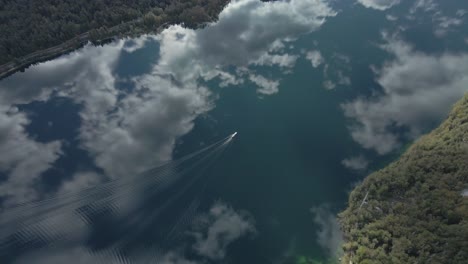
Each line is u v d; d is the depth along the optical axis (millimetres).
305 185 131750
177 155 142750
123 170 135750
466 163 116812
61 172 139500
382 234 103250
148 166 137375
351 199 120000
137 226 115562
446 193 109125
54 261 104688
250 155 143500
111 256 107188
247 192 129500
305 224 119500
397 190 115875
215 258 110750
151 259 107750
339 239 112812
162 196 125875
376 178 120000
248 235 117062
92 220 116312
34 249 107750
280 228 118750
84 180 132875
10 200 126500
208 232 116688
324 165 139125
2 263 104250
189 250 111375
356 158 141125
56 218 117812
